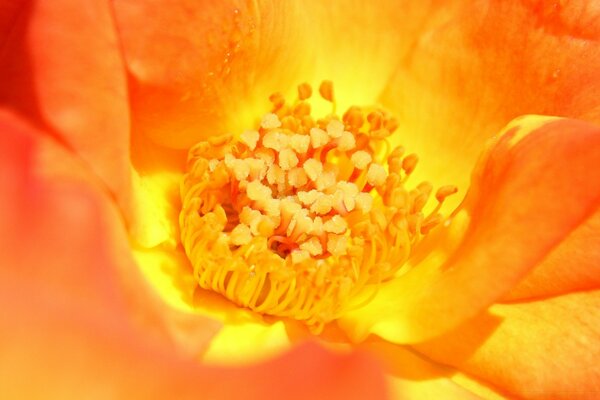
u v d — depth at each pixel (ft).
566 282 0.46
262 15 0.48
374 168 0.49
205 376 0.37
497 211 0.44
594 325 0.46
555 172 0.44
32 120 0.42
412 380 0.46
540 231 0.43
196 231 0.47
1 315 0.37
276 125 0.49
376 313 0.46
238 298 0.47
